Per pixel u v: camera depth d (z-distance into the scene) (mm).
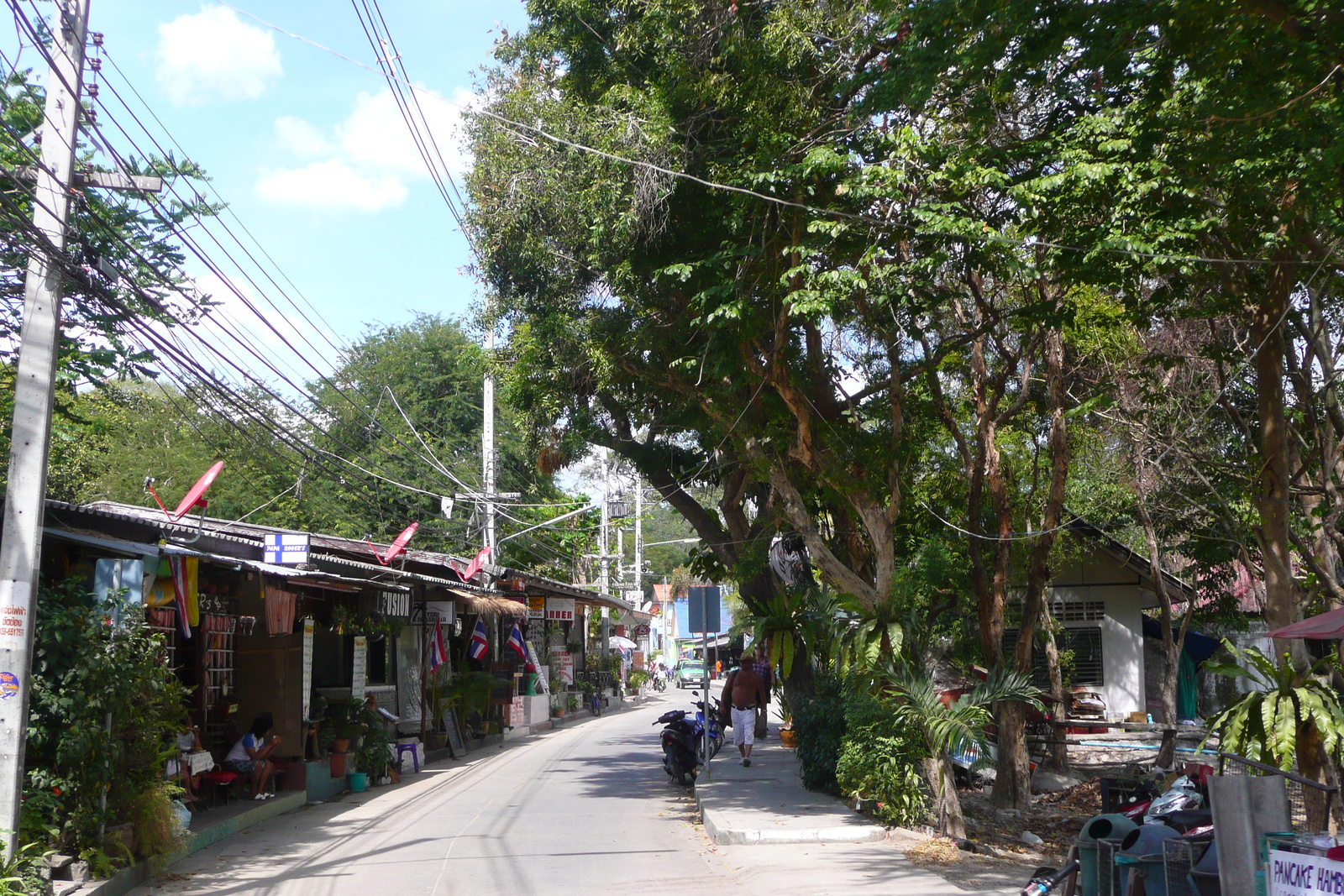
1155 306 13070
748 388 15438
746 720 18562
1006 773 15570
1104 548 24016
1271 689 11258
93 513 11430
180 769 11852
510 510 36562
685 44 12789
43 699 9188
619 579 54844
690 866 10562
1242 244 11977
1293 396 16797
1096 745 19703
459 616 25703
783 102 12562
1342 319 15281
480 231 15172
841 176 12547
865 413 15992
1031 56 9844
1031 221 11977
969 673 22016
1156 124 11102
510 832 12828
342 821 13977
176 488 31797
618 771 20047
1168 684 20031
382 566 18125
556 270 14617
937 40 9773
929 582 17969
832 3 12164
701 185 13070
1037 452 19391
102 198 13305
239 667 15883
